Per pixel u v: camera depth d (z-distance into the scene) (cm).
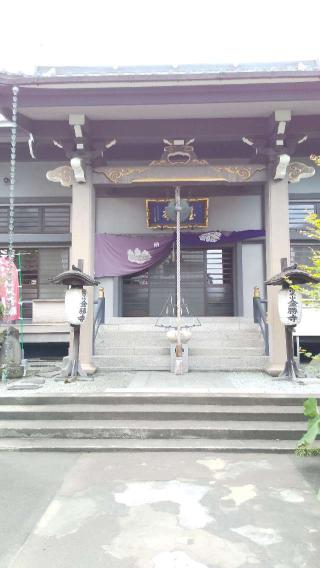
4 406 670
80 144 891
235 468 497
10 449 560
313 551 327
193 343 1008
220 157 1161
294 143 902
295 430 586
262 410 639
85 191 939
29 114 872
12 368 862
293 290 819
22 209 1231
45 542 344
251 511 390
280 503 406
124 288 1249
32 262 1236
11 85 791
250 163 995
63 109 848
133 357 945
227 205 1216
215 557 319
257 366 930
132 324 1105
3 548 336
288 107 846
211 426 602
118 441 583
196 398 675
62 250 1235
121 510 394
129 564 312
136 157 1149
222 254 1253
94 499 418
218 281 1248
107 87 802
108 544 339
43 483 458
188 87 801
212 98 815
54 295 1227
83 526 367
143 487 444
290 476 472
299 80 783
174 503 407
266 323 962
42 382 811
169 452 553
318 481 459
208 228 1211
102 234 1198
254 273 1210
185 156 944
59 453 554
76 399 682
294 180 936
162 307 1238
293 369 830
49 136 912
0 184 1229
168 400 677
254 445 563
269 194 934
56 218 1227
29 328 1107
